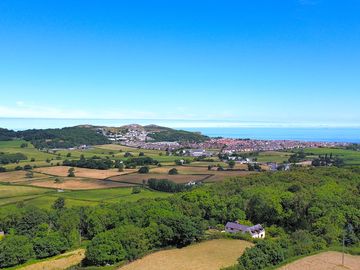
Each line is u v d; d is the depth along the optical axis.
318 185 144.12
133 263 92.50
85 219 134.50
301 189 136.75
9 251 100.88
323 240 100.12
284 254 88.19
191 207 135.38
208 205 138.62
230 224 124.75
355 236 104.12
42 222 136.50
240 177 180.88
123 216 128.00
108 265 93.50
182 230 104.06
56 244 109.81
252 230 117.94
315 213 114.94
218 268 86.62
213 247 103.06
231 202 138.50
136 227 109.00
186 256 96.06
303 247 93.31
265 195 133.75
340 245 98.88
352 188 137.75
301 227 120.19
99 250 93.75
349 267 82.25
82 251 110.75
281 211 125.12
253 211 135.50
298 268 81.56
